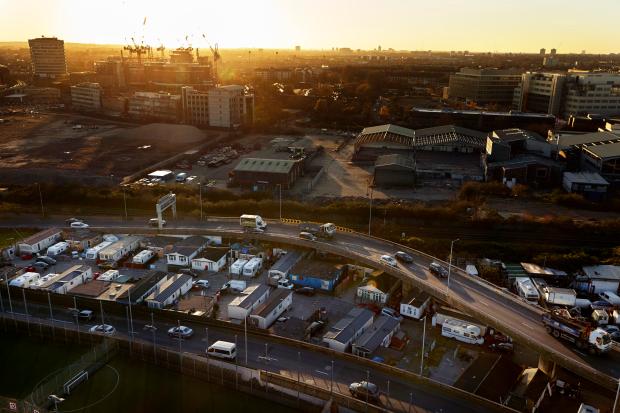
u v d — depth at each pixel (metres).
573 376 57.25
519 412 49.00
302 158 155.25
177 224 100.31
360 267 86.31
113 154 173.12
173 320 68.94
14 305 73.19
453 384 55.97
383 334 65.25
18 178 139.25
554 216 111.19
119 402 54.50
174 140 194.00
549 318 57.81
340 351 61.88
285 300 72.81
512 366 59.12
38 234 95.19
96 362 60.59
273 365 58.53
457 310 71.12
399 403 51.56
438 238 101.56
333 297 78.38
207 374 58.09
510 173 137.50
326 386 54.38
